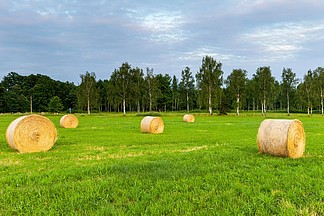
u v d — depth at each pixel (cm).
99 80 14112
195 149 1623
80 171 1027
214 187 823
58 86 13800
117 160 1269
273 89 9338
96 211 659
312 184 845
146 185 845
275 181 880
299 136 1360
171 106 13688
